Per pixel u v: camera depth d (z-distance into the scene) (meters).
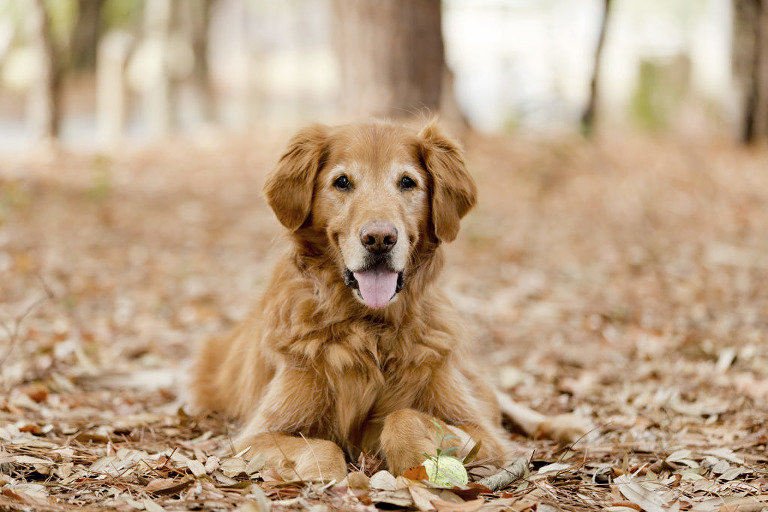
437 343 4.05
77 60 33.66
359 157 4.04
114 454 3.76
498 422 4.65
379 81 12.41
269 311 4.23
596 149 17.55
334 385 3.95
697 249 10.67
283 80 45.56
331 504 3.08
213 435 4.51
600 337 7.02
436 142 4.33
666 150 19.00
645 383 5.61
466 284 8.97
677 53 25.78
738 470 3.64
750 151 20.22
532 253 10.54
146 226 11.56
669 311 7.75
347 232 3.88
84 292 8.14
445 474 3.25
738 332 6.77
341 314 3.98
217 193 13.80
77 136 22.62
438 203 4.15
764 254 10.20
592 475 3.70
